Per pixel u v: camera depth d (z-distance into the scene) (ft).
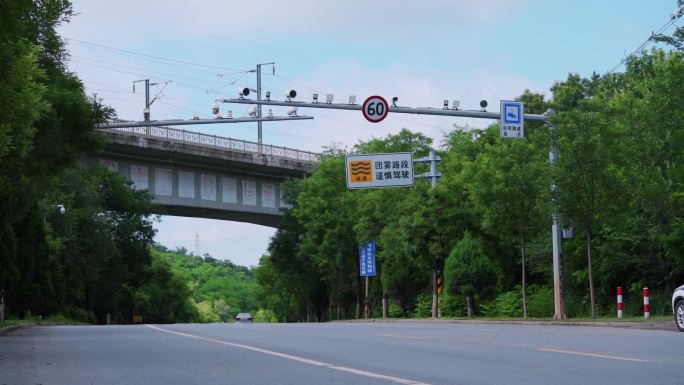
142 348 52.49
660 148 97.91
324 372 34.60
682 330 67.05
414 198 142.51
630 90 133.69
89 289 228.84
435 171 144.87
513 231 109.50
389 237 156.25
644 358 38.58
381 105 89.20
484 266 132.67
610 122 97.40
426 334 64.59
